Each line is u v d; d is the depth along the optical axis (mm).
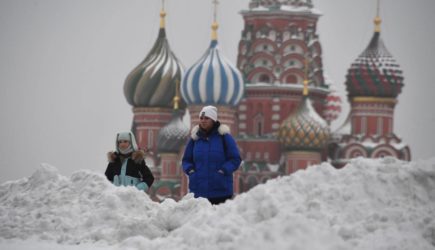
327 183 19859
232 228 18219
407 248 17781
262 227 17781
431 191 19906
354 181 19781
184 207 21109
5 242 20812
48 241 20969
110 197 21953
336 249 17312
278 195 19125
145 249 19172
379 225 18609
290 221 17672
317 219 18500
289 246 17078
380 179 19859
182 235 19125
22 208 22531
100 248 19734
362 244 17781
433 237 18516
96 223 21469
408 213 18938
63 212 21875
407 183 19891
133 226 20828
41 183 23469
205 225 19000
